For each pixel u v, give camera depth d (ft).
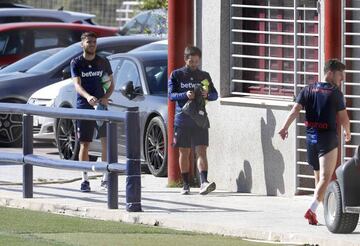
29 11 296.30
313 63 157.48
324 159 132.98
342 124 133.90
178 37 167.73
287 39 161.27
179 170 167.53
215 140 167.53
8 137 224.74
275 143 159.12
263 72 164.66
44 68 228.43
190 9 168.76
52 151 219.00
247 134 162.91
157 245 118.21
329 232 127.75
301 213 142.31
